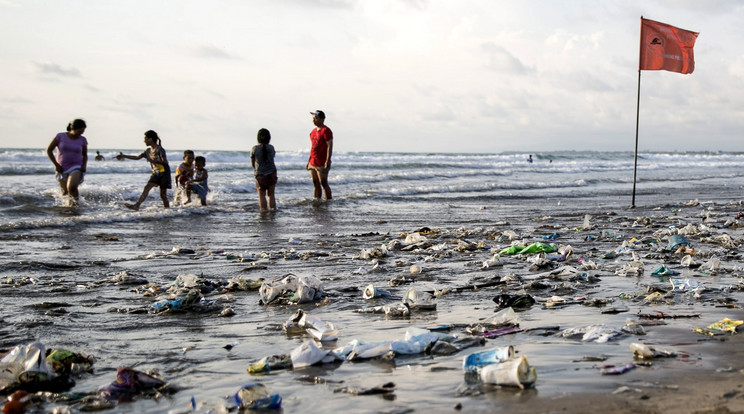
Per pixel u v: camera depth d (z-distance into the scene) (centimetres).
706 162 6706
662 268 632
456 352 357
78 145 1386
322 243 938
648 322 421
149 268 715
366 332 415
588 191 2320
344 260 772
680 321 424
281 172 3080
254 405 269
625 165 5384
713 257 698
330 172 3219
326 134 1627
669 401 259
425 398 275
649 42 1456
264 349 379
